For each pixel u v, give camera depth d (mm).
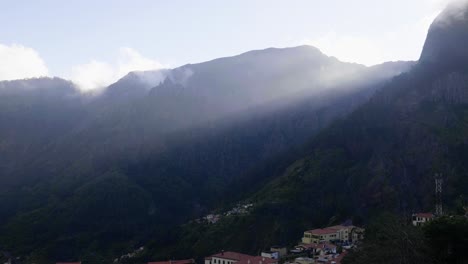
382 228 79125
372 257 63812
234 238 135125
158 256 139625
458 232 58469
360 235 117125
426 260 58219
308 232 123250
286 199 150500
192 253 134500
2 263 148500
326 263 92562
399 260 58250
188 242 142250
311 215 141750
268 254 113000
